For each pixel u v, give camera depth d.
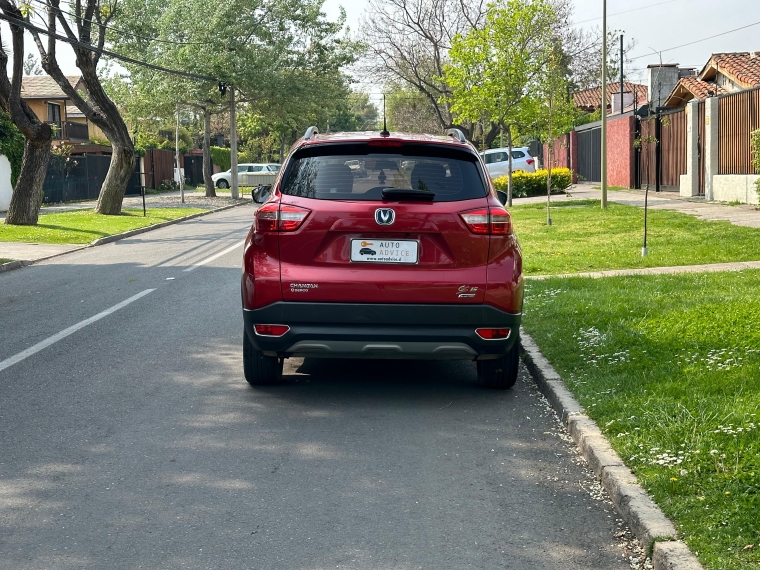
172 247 19.77
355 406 6.44
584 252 15.13
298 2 45.44
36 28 22.36
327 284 6.03
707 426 5.14
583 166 46.34
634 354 7.18
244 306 6.25
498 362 6.73
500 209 6.19
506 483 4.88
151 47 43.81
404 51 43.97
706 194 25.34
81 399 6.59
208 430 5.81
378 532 4.21
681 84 30.52
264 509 4.48
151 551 3.98
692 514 4.04
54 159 39.03
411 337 6.08
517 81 27.78
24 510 4.45
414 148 6.34
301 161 6.35
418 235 6.07
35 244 20.47
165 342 8.70
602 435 5.34
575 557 3.95
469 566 3.85
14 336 9.10
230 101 46.03
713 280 10.92
